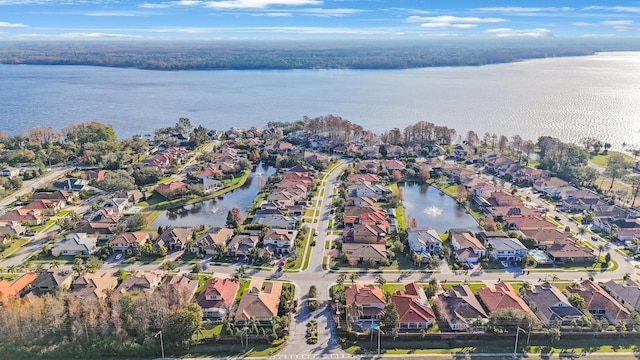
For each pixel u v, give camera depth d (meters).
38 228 156.88
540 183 196.38
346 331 100.81
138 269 129.62
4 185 192.75
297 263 132.75
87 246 138.62
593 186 196.62
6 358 95.25
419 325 103.50
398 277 125.50
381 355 95.25
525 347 97.62
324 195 192.38
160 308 100.06
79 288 116.19
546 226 154.88
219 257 136.12
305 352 96.12
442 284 121.69
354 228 148.75
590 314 107.81
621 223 153.75
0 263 133.00
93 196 189.88
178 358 95.31
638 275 125.75
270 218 159.62
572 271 128.50
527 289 115.81
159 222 166.88
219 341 99.25
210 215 174.88
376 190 190.62
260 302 107.38
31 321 98.31
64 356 95.88
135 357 95.94
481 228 159.12
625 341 99.31
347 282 122.31
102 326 98.12
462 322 102.44
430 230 147.12
